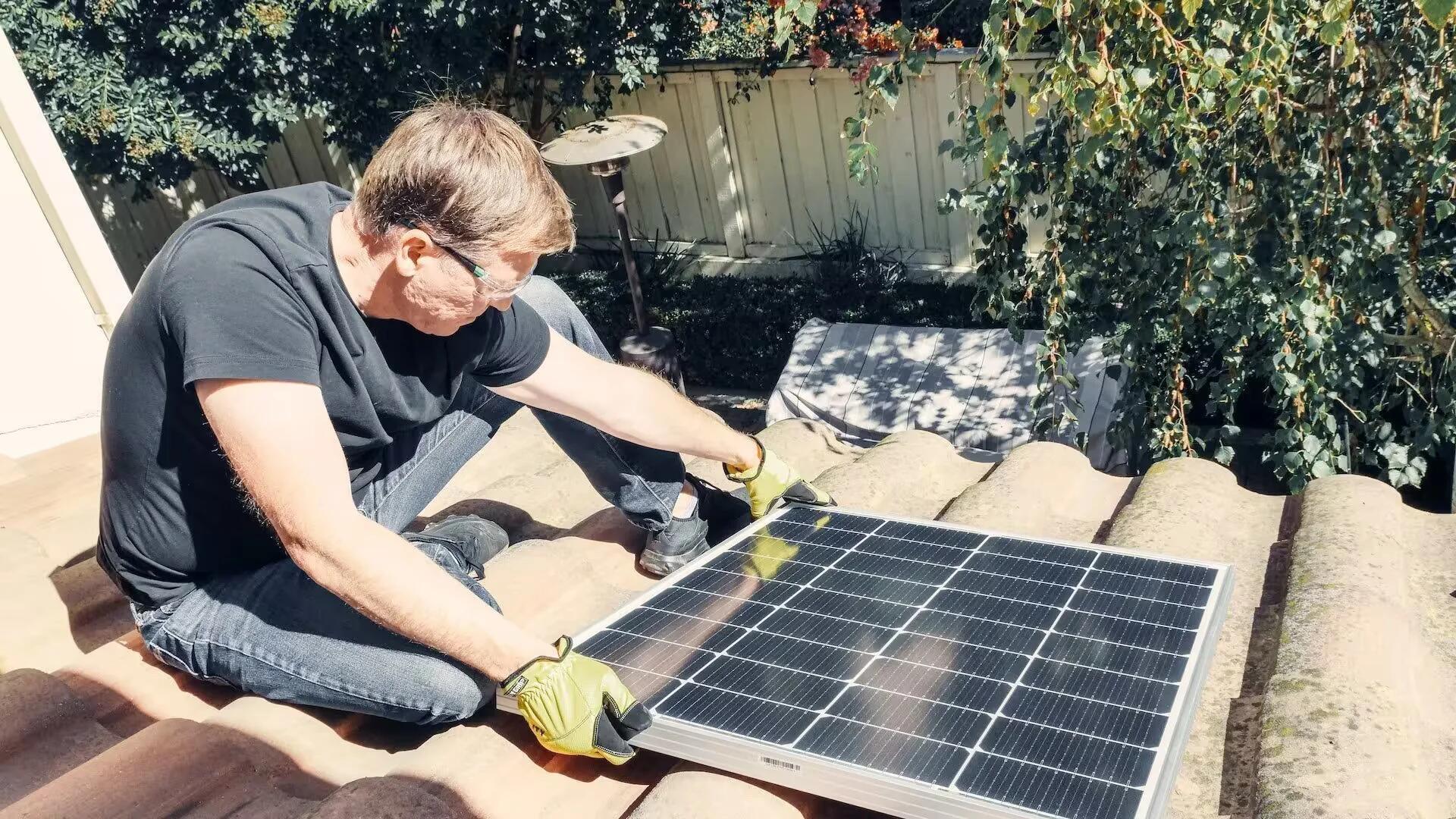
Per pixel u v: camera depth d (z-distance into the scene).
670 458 2.92
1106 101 4.88
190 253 1.99
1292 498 3.20
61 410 5.24
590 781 2.14
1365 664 2.18
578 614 2.80
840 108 13.27
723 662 2.18
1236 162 5.74
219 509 2.29
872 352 10.18
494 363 2.51
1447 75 5.07
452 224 1.95
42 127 4.93
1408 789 1.84
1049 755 1.79
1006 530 2.73
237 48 11.21
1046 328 6.47
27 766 2.23
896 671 2.07
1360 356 6.02
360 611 2.03
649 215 15.81
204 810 2.02
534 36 12.77
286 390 1.95
